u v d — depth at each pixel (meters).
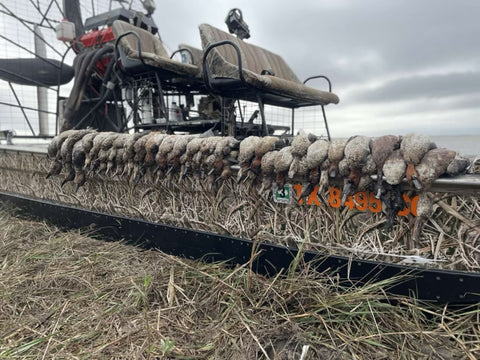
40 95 6.39
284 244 2.42
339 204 2.15
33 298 2.36
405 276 1.94
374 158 1.85
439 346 1.71
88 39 5.83
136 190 3.20
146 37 5.14
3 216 4.18
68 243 3.24
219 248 2.66
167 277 2.48
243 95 3.97
